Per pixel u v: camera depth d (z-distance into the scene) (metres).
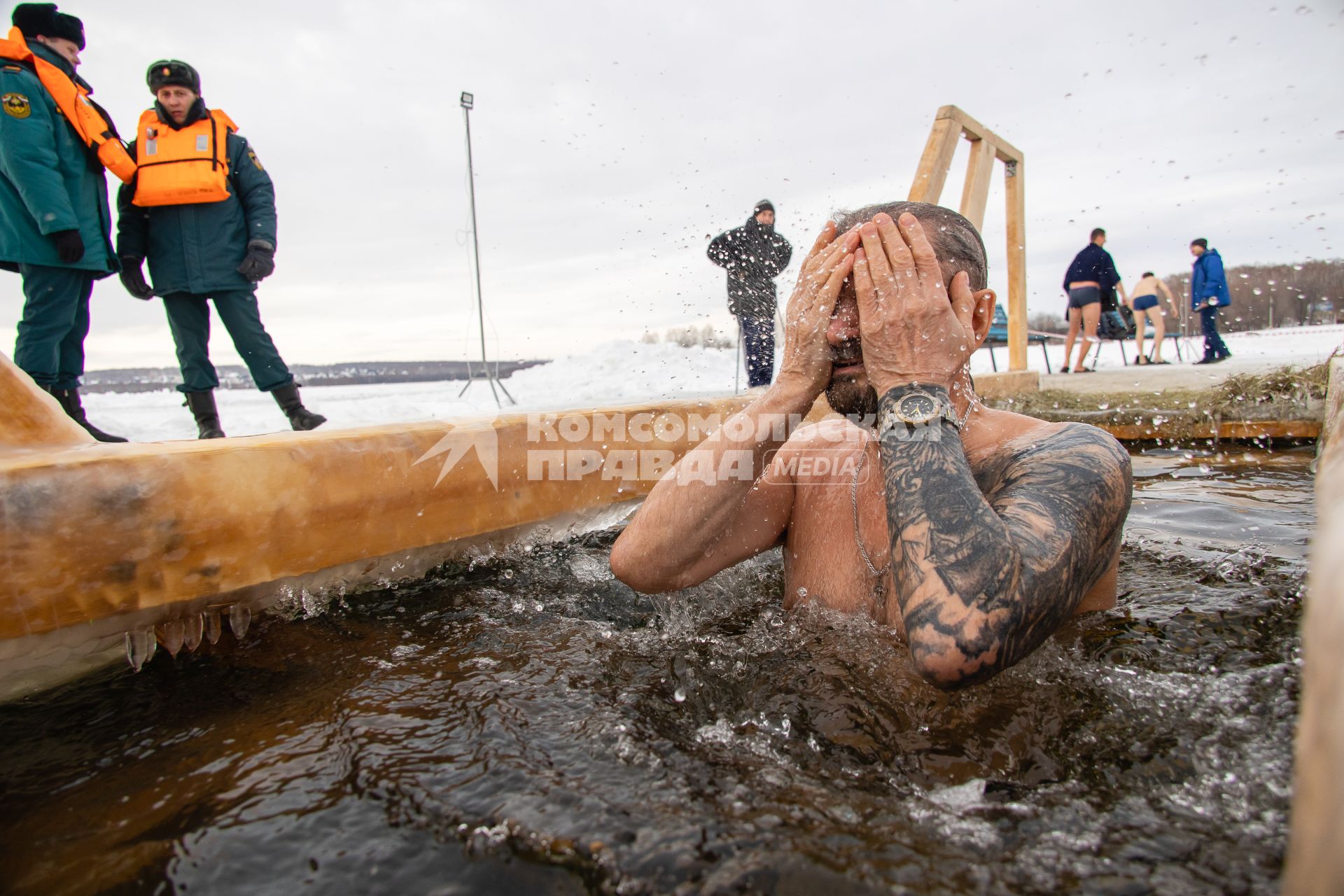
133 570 0.96
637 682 0.97
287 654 1.07
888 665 1.02
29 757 0.79
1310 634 0.36
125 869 0.62
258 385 3.82
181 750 0.80
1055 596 0.91
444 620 1.21
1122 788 0.70
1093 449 1.10
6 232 3.03
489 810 0.67
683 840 0.62
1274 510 2.07
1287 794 0.66
